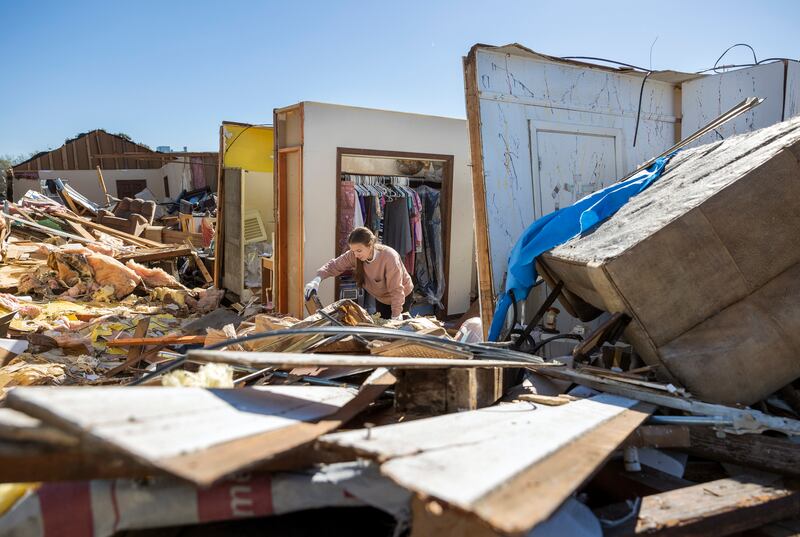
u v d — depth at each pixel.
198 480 1.25
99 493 1.69
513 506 1.33
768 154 3.09
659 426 2.51
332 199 7.71
